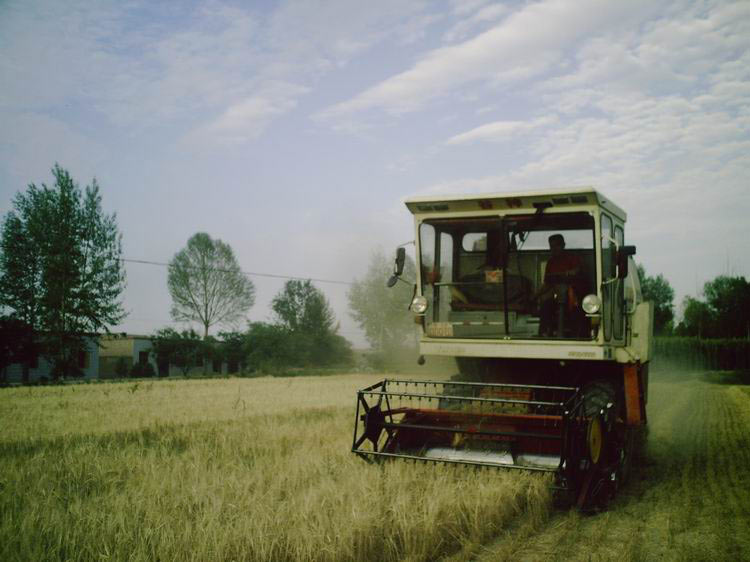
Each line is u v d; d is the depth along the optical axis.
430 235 9.80
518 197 9.04
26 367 50.47
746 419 17.22
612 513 7.41
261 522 5.59
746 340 49.53
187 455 9.15
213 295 78.56
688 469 10.16
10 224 44.78
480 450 8.22
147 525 5.68
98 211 46.22
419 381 8.55
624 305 9.80
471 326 9.34
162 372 56.34
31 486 7.34
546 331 9.03
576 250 8.90
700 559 5.73
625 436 9.20
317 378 35.22
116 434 11.81
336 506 6.09
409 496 6.37
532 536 6.32
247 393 21.80
